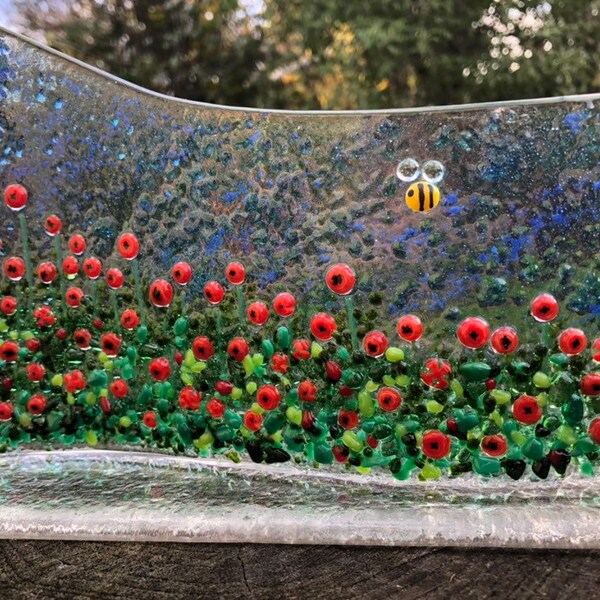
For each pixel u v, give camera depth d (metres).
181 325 0.19
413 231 0.17
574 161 0.16
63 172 0.20
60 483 0.19
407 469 0.17
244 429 0.19
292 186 0.18
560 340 0.16
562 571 0.15
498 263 0.17
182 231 0.19
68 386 0.20
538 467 0.17
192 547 0.16
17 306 0.21
